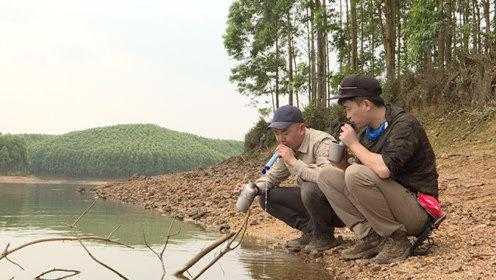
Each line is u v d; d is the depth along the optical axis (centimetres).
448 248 516
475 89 1742
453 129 1691
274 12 3303
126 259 526
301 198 571
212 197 1162
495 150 1382
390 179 483
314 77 3108
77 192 1670
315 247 573
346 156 531
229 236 474
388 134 486
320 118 2533
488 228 586
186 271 480
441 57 2008
